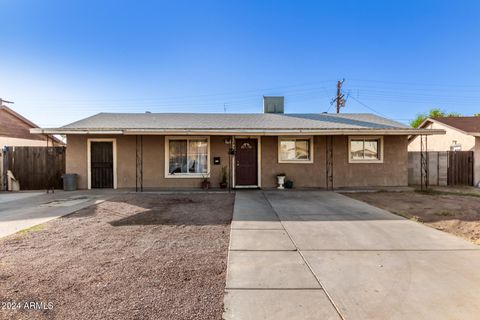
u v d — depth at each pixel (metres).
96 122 11.12
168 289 2.83
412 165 11.98
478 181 11.63
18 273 3.18
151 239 4.46
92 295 2.70
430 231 4.88
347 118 12.66
